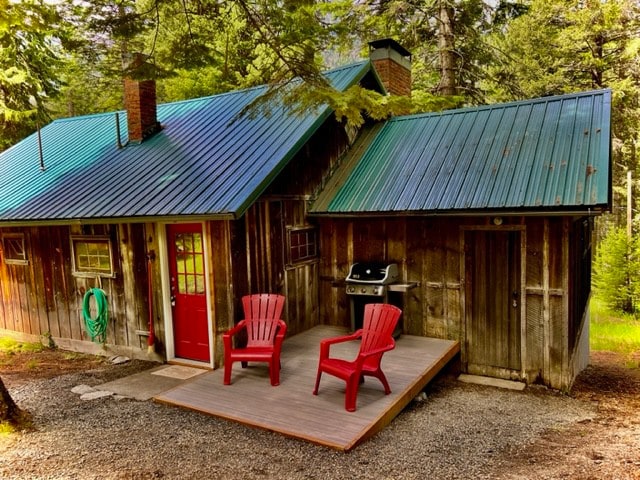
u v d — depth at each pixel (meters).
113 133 10.41
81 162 9.35
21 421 5.16
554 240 6.38
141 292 7.50
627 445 4.76
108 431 4.92
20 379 6.87
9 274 9.28
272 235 7.23
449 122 8.55
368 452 4.45
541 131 7.29
